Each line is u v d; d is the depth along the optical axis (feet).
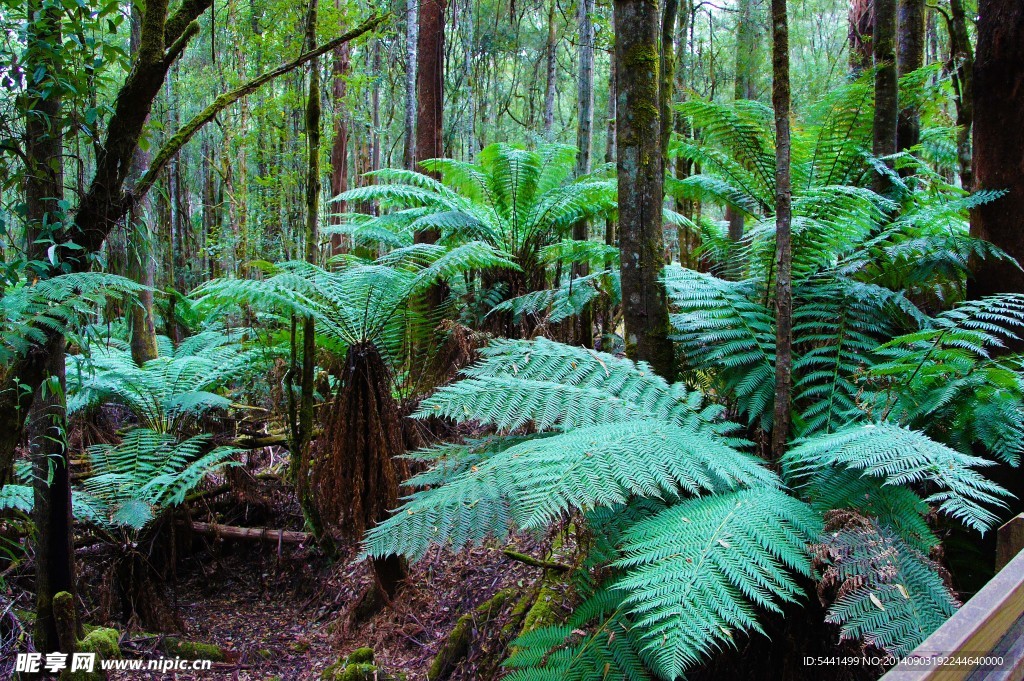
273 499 15.44
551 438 6.80
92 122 6.56
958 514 4.99
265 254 24.68
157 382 14.97
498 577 11.00
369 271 10.91
